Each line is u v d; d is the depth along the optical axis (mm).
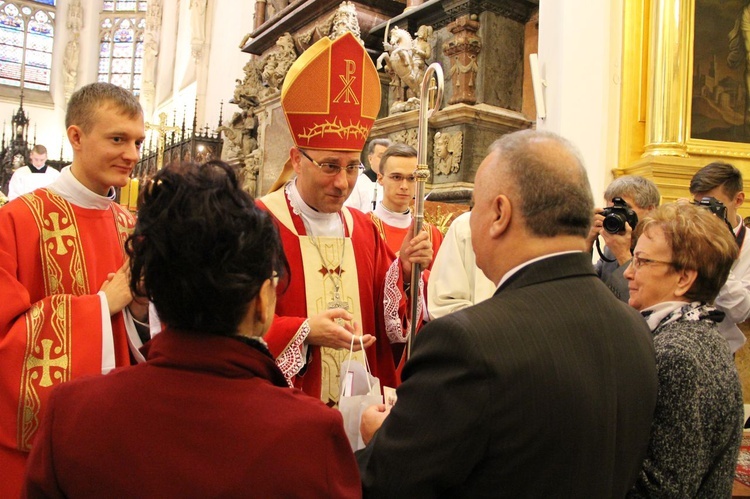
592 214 1255
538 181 1208
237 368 977
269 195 2287
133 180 5707
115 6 23531
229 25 15688
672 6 4879
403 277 2383
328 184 2133
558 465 1088
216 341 982
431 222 4992
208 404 933
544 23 5410
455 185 6012
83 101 2031
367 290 2260
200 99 16781
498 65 6293
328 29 7906
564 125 5059
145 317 2086
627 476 1203
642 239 1705
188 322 983
